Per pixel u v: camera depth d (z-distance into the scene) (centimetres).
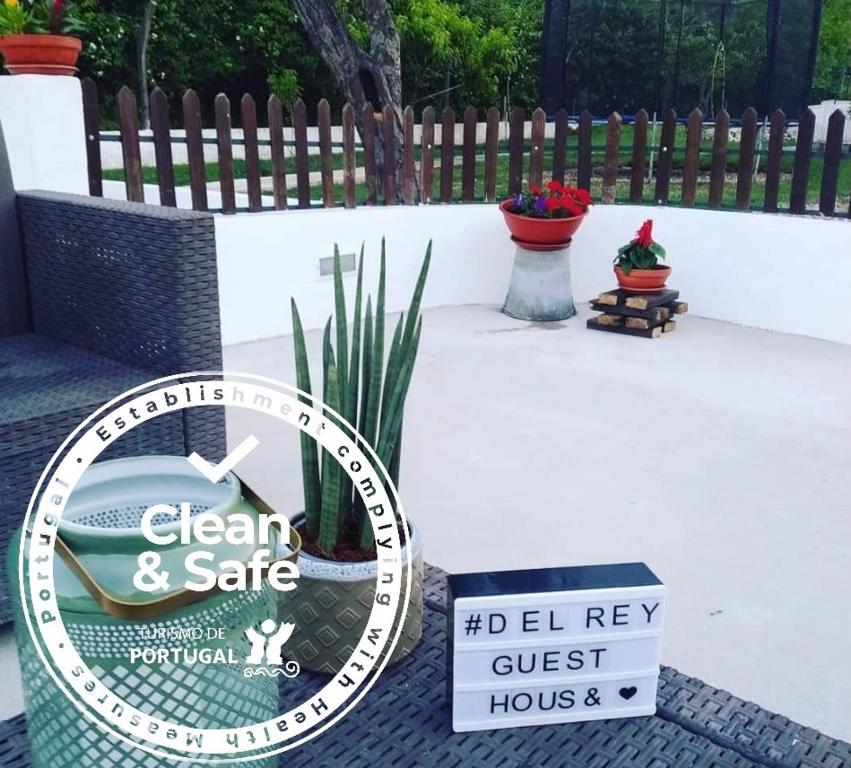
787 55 668
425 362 402
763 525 246
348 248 459
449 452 297
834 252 436
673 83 710
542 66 636
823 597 210
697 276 488
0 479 166
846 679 179
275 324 441
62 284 225
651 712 142
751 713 143
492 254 509
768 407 346
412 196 495
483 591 135
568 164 719
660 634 139
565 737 137
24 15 348
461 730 137
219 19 1636
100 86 1584
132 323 205
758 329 468
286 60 1728
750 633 195
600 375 385
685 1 694
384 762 131
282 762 130
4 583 171
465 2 1836
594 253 509
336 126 1727
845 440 312
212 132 1279
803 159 453
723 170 485
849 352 427
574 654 137
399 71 606
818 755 134
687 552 230
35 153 349
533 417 332
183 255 190
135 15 1559
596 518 249
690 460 293
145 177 1077
